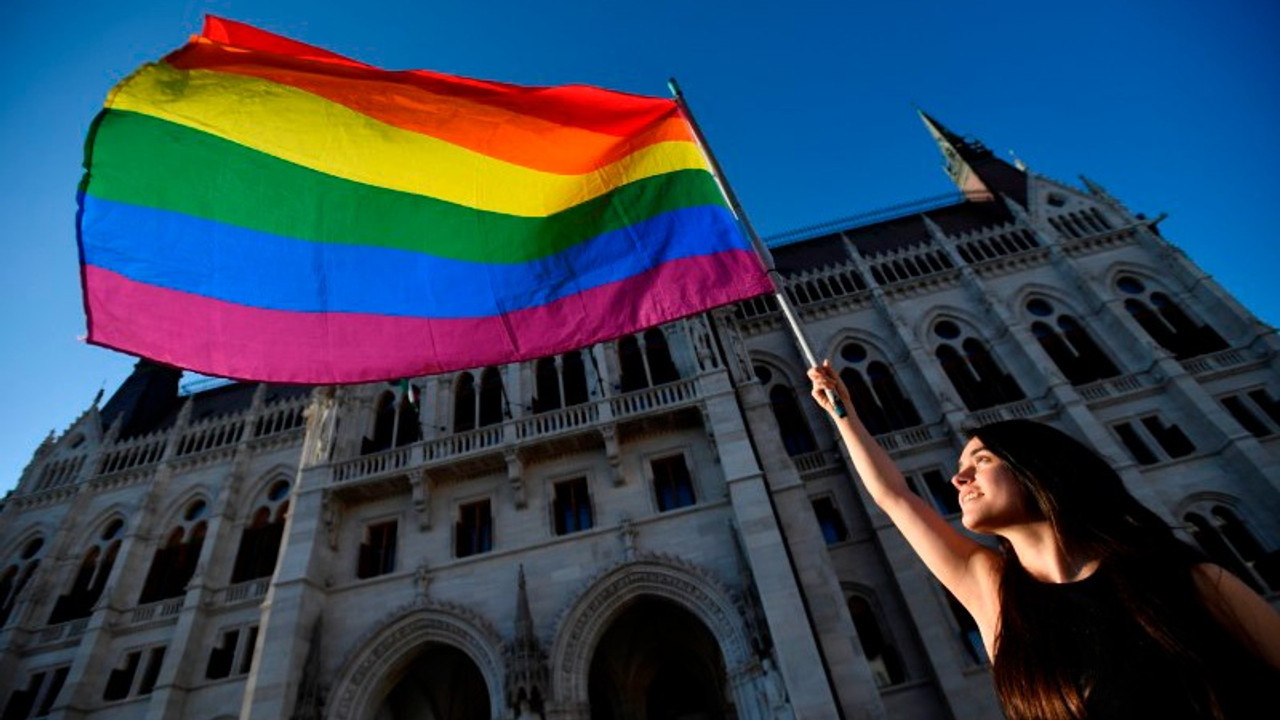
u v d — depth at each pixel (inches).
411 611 877.2
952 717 884.6
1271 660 62.6
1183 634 67.2
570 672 805.9
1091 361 1275.8
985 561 119.6
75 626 1220.5
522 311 307.3
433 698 1002.7
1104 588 81.0
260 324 264.5
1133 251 1392.7
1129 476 1047.0
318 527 968.3
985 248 1509.6
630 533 902.4
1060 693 78.2
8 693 1144.8
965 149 1978.3
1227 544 996.6
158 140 272.1
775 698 728.3
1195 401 1121.4
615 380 1103.6
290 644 839.7
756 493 871.7
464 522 1008.2
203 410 1669.5
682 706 1117.1
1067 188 1552.7
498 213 331.3
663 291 307.6
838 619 800.3
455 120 346.9
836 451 1205.1
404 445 1084.5
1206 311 1268.5
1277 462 1025.5
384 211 310.5
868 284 1457.9
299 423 1466.5
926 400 1263.5
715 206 334.0
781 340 1407.5
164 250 255.9
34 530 1403.8
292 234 286.5
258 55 317.1
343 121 321.7
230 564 1238.9
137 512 1326.3
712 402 989.8
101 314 236.5
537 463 1029.2
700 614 831.7
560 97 374.0
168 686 1047.6
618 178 350.9
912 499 139.5
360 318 284.4
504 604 877.8
